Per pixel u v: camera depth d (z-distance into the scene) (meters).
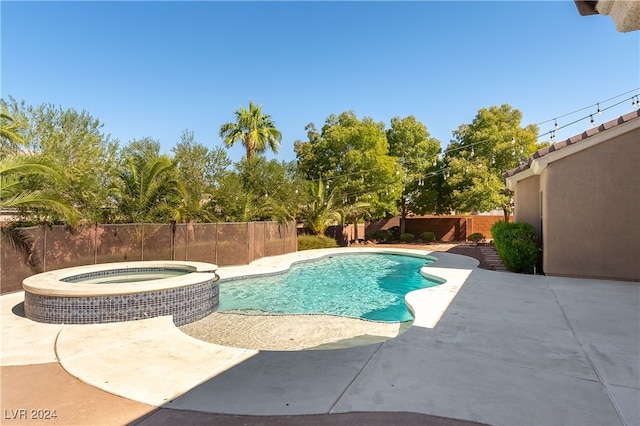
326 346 5.50
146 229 11.61
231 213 15.61
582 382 3.44
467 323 5.37
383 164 22.97
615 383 3.42
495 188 21.48
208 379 3.57
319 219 20.89
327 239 20.44
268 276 12.05
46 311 5.88
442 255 16.09
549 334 4.86
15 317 6.22
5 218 9.22
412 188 25.73
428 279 10.79
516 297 7.10
